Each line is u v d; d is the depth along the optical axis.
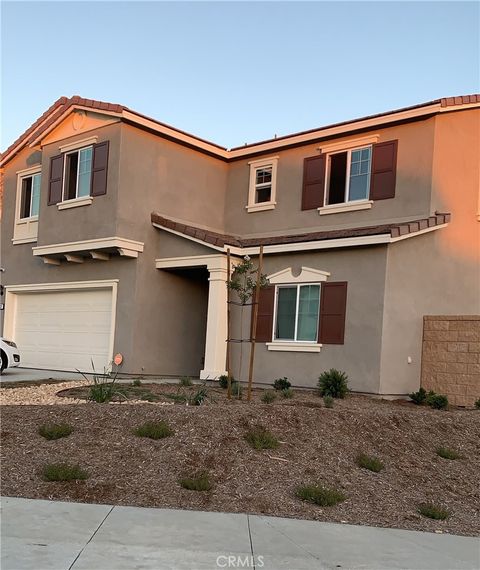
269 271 15.46
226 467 7.50
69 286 17.86
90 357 17.33
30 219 19.56
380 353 13.39
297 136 17.11
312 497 6.90
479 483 8.31
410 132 15.38
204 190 18.20
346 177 16.41
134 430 8.28
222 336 15.43
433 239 14.66
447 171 15.07
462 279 15.20
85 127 16.95
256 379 15.31
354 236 13.79
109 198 16.02
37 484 6.89
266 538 5.73
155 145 16.88
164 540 5.52
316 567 5.12
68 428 8.23
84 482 6.95
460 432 10.10
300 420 9.13
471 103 15.00
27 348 19.17
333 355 14.13
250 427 8.59
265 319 15.30
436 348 14.12
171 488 6.93
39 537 5.46
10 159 20.52
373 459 8.27
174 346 17.09
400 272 13.86
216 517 6.24
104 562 4.97
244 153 18.19
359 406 11.31
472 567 5.33
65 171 17.47
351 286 14.05
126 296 16.36
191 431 8.23
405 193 15.27
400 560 5.39
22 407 9.38
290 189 17.41
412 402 13.16
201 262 15.76
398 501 7.29
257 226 18.02
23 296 19.66
